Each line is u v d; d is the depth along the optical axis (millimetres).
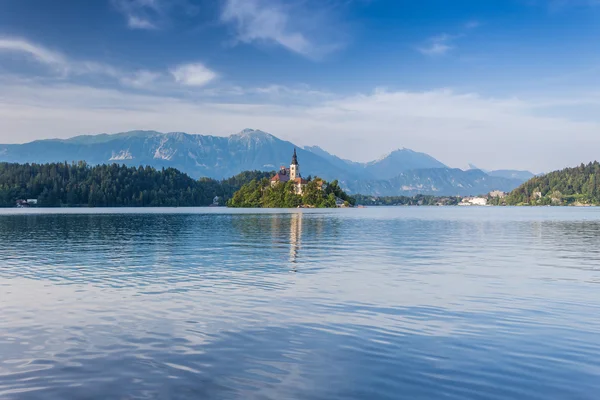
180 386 11922
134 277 28047
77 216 138500
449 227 87625
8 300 21625
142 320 18016
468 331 16562
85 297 22234
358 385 11969
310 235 63375
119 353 14305
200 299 21734
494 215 176375
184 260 36188
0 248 45281
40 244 49500
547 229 81312
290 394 11461
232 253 41094
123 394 11500
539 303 20984
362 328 16906
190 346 14930
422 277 28031
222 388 11805
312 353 14273
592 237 62156
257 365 13305
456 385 11969
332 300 21531
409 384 12031
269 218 125375
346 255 39875
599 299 21859
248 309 19766
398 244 50719
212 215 150125
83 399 11250
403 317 18484
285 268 31844
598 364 13359
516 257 38656
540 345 15016
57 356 14078
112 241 53062
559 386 11914
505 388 11805
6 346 15000
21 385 12023
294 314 18938
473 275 28859
